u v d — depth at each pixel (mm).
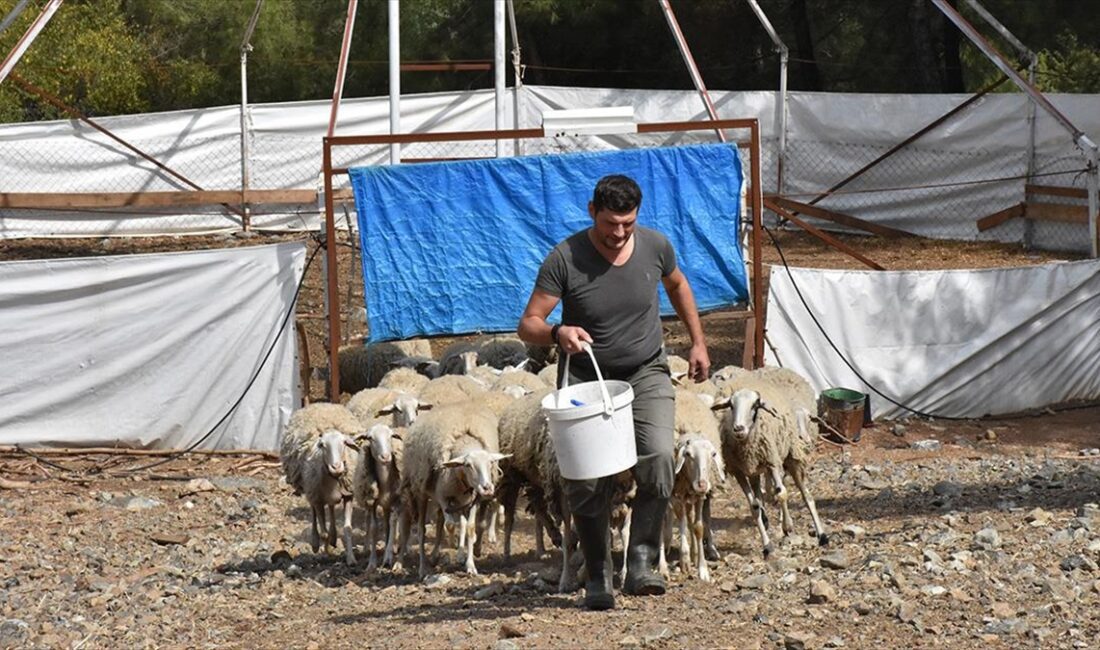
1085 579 7809
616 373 7250
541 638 6879
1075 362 15250
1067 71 26828
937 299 14750
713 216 14109
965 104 23078
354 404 11258
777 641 6754
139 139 24172
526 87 25156
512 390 10586
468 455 8633
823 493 11633
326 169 13430
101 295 13703
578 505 7090
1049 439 13953
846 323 14578
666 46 27672
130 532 10891
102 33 26609
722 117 24969
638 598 7785
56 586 9117
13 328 13648
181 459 13719
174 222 24344
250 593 8766
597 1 26078
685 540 8688
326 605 8438
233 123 24734
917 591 7582
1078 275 15133
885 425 14594
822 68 28625
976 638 6738
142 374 13812
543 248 13898
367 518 9852
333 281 13531
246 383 13820
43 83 26344
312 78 28234
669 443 7281
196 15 27531
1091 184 17953
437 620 7688
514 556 9789
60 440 13781
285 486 12641
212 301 13742
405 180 13695
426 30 27406
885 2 27047
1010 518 9781
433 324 13844
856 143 24453
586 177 13906
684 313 7512
